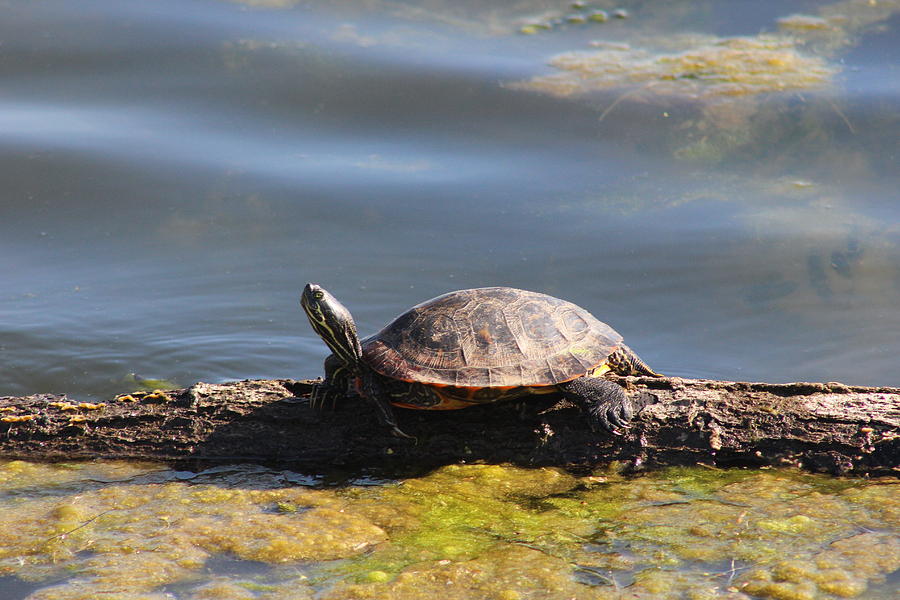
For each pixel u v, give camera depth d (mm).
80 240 19047
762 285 17062
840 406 10797
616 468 11133
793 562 8898
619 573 8859
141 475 11312
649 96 23109
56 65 24719
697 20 27766
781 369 14930
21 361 15477
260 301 17359
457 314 10883
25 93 23562
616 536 9625
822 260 17531
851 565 8797
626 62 25016
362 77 24359
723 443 10875
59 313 16875
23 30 26109
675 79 23859
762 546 9242
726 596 8359
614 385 10789
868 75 23531
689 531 9648
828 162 20500
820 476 10672
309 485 11055
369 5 28609
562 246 18453
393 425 10992
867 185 19609
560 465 11258
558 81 23969
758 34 26562
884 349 15156
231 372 15688
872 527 9492
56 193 20250
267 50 25516
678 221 18984
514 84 23922
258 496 10742
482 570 8961
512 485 10883
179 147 21812
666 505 10242
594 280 17469
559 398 11328
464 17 28141
